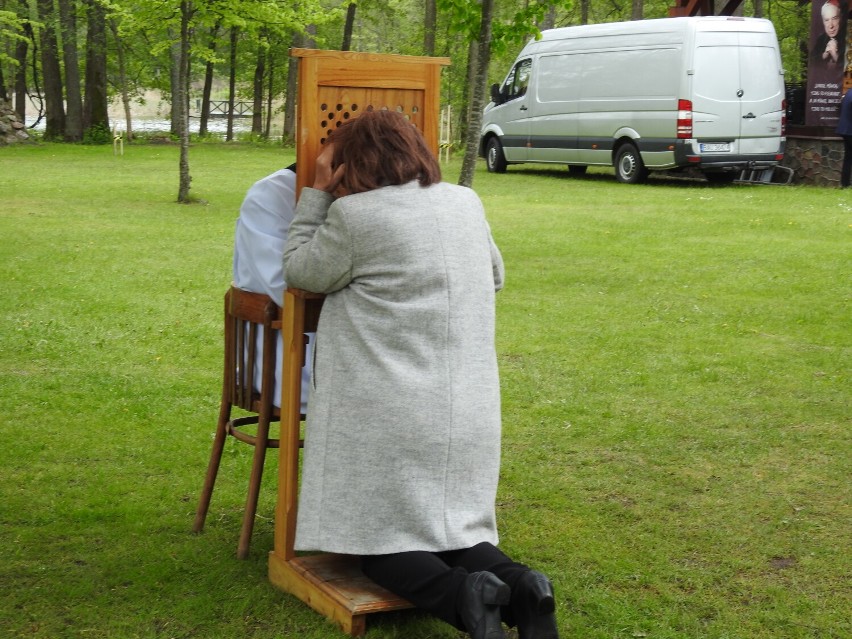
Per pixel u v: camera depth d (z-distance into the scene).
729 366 6.69
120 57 35.59
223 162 25.14
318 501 3.16
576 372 6.55
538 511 4.33
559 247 11.69
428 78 3.58
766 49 18.62
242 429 5.36
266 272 3.54
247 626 3.30
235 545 3.93
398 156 3.21
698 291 9.22
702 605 3.49
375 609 3.21
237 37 37.12
